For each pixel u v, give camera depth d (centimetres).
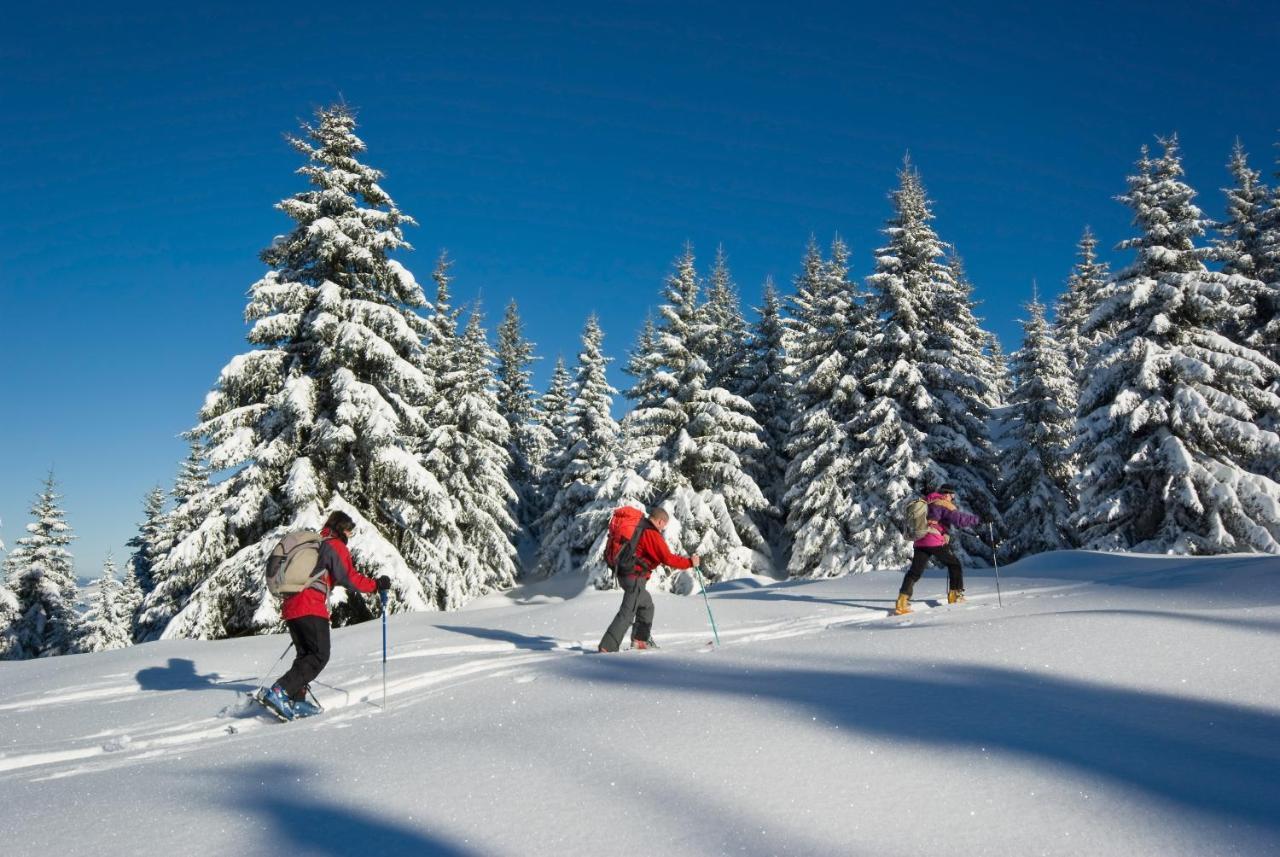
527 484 4403
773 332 3406
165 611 1920
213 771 361
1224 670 410
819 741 329
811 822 249
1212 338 2162
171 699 622
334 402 1764
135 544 4822
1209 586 751
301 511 1630
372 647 866
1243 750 293
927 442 2477
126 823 291
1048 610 697
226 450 1628
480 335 3591
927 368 2562
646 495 2653
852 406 2745
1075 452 2261
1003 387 5259
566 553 3481
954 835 234
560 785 298
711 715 384
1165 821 232
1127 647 468
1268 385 2448
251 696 564
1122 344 2250
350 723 461
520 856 236
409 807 286
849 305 2812
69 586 3928
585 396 3988
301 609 550
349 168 1945
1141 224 2314
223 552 1636
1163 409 2077
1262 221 2742
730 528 2622
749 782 287
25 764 441
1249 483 1964
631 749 338
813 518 2603
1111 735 316
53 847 271
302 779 333
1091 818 238
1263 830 221
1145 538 2177
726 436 2778
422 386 1819
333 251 1816
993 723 341
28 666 945
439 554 1961
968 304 3447
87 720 559
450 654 778
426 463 2952
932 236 2705
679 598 1120
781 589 1252
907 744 317
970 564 2377
